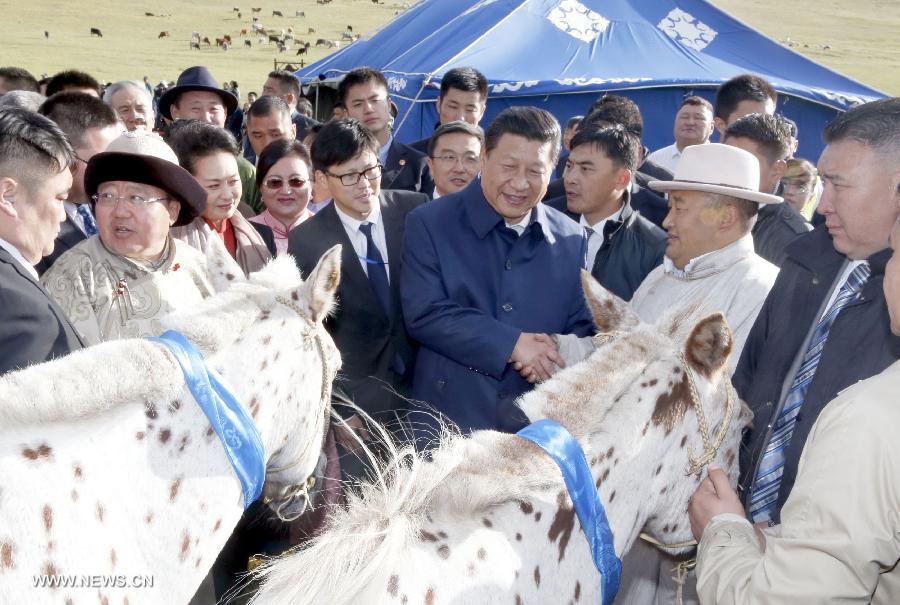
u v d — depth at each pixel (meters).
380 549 1.65
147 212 2.71
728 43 12.66
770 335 2.73
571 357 3.08
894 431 1.61
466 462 1.89
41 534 1.79
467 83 6.60
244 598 2.86
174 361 2.10
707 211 3.09
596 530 1.92
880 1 124.56
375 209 4.11
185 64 56.53
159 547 2.02
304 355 2.48
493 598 1.74
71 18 76.38
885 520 1.60
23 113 2.49
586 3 12.79
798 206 5.89
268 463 2.56
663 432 2.12
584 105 11.58
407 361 4.03
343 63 14.41
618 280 4.03
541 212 3.38
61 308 2.54
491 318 3.18
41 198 2.46
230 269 2.88
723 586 1.83
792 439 2.47
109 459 1.95
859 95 11.70
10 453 1.83
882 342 2.34
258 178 4.90
